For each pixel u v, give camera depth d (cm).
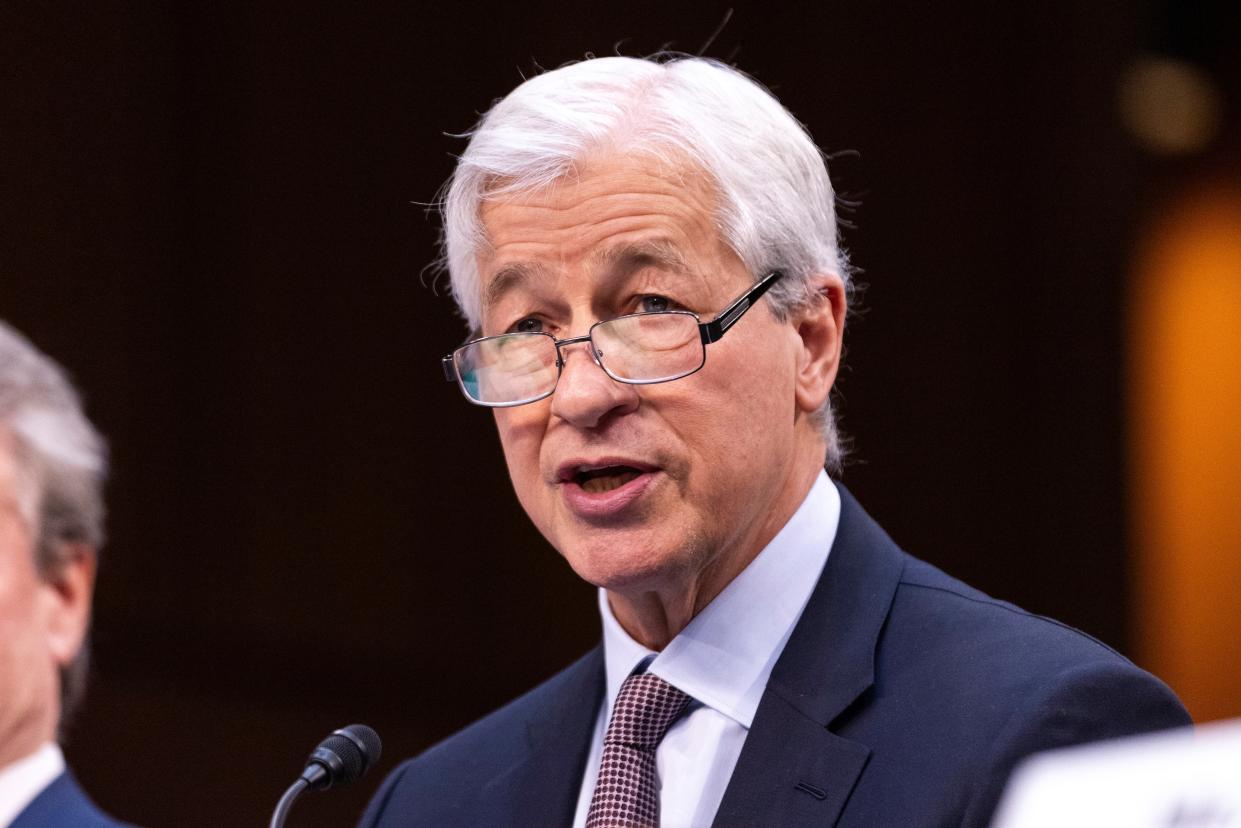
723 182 665
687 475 655
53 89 1844
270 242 1920
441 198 770
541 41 1869
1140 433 2052
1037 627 658
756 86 709
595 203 662
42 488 553
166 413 1883
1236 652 2136
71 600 562
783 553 692
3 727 533
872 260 1928
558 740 735
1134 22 2069
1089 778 260
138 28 1888
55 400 570
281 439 1916
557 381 664
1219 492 2142
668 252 657
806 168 704
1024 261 1978
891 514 1916
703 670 680
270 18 1925
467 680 1923
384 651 1916
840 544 709
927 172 1948
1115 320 2003
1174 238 2162
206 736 1872
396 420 1917
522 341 677
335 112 1919
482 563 1920
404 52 1906
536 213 671
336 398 1914
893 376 1930
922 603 687
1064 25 2003
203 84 1912
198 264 1905
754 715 666
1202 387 2162
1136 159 2086
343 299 1917
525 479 688
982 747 605
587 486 671
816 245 702
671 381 652
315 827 1898
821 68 1906
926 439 1930
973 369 1952
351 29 1919
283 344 1920
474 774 764
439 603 1922
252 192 1920
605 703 740
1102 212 2005
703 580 686
